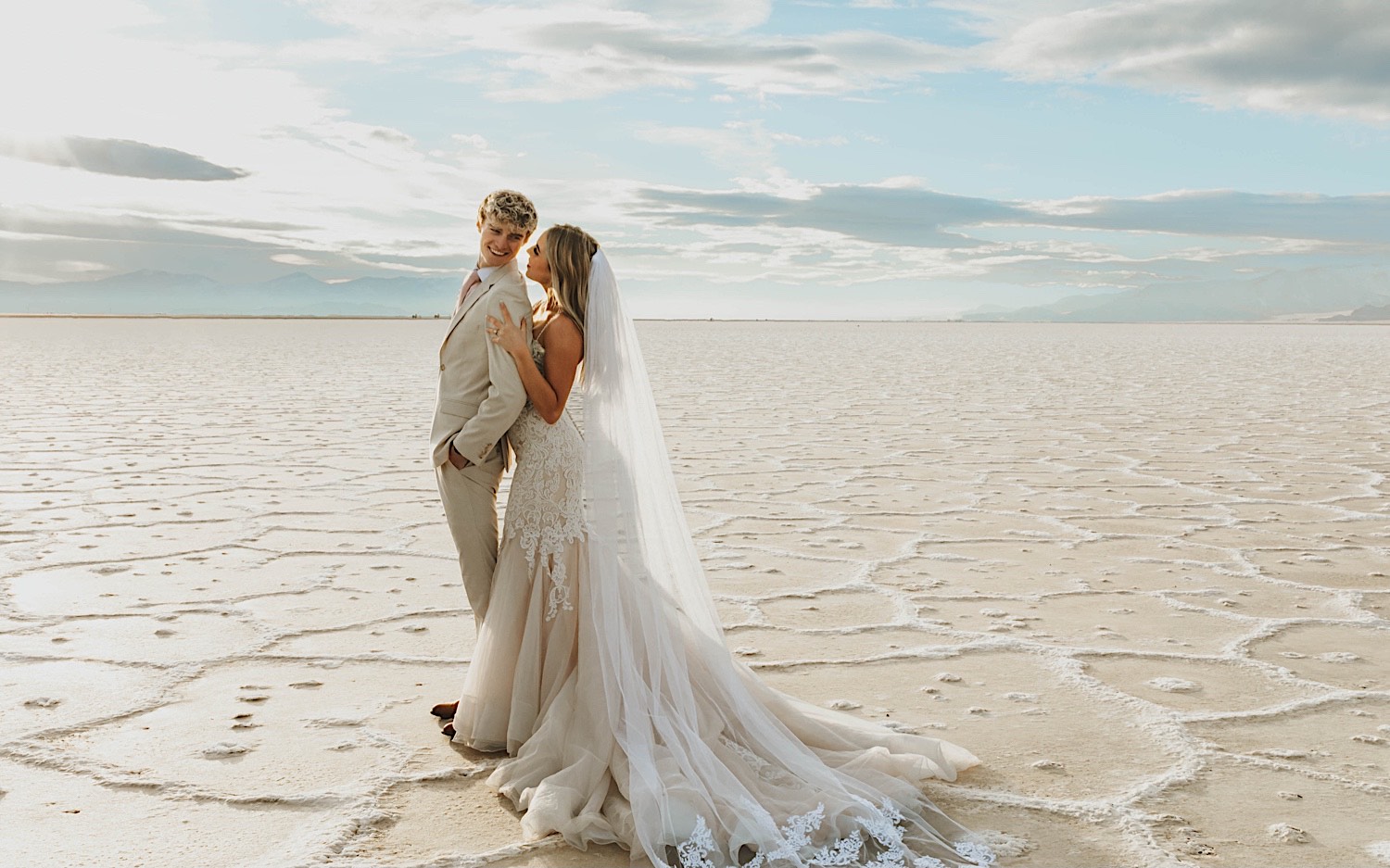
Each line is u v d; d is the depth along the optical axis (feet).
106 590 16.71
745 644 14.61
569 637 10.28
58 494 25.85
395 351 124.06
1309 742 11.04
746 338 212.84
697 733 9.68
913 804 9.20
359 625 14.98
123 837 8.57
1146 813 9.28
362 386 66.08
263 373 79.41
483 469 10.79
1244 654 14.20
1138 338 226.99
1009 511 25.34
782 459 34.12
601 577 9.97
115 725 11.07
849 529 23.03
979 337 230.89
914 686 12.87
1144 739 11.10
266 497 25.63
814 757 9.77
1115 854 8.52
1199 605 16.84
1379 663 13.83
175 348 127.85
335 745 10.64
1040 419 48.55
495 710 10.47
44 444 35.68
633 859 8.39
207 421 43.91
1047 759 10.56
